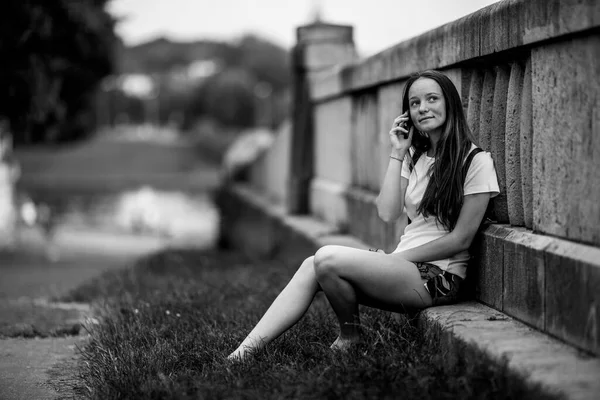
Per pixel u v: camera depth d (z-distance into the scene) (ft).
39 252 47.19
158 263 31.86
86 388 11.88
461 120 11.79
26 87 33.27
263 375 10.71
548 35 10.00
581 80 9.52
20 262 40.86
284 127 40.29
